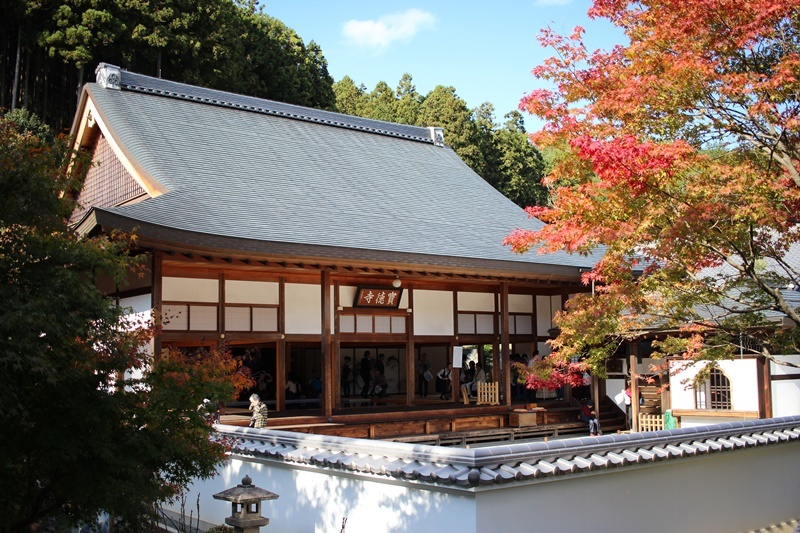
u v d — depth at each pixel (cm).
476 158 4881
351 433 1759
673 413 1838
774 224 855
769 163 884
